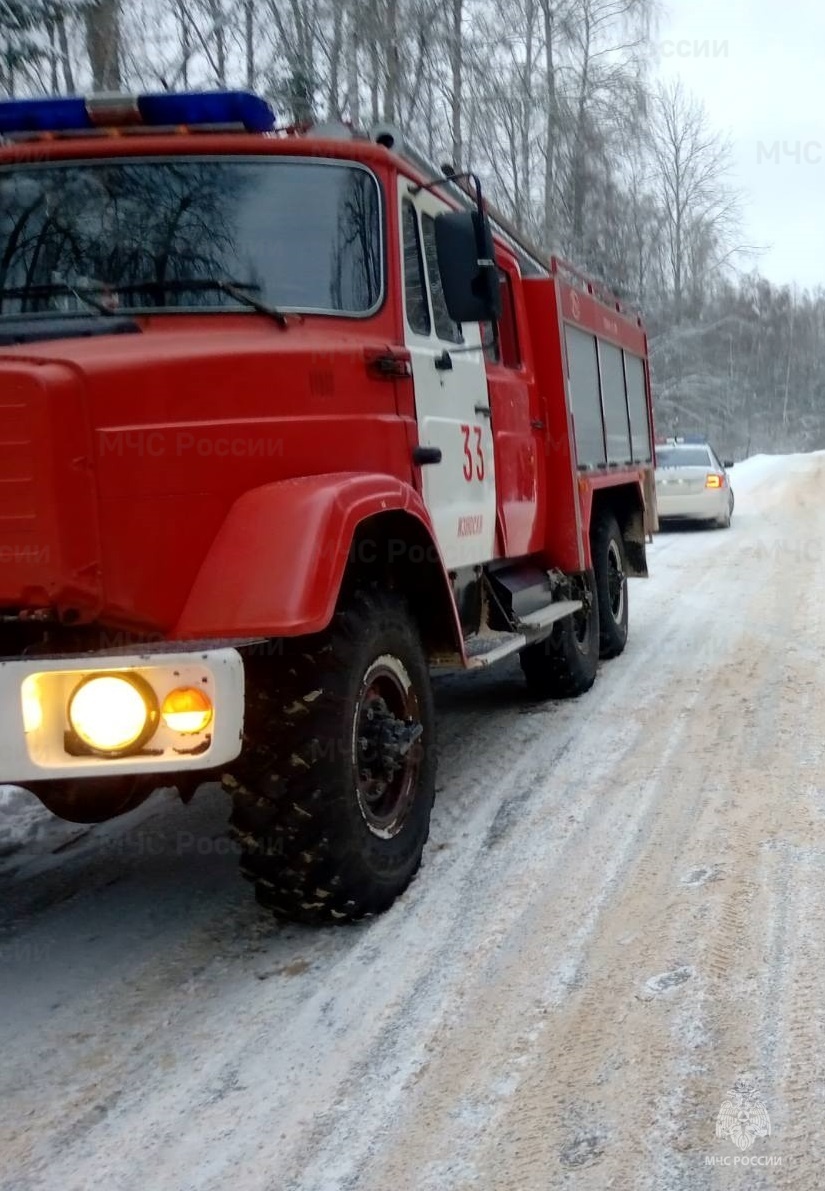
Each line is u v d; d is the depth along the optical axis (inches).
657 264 1569.9
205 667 101.1
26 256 140.9
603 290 275.7
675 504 590.6
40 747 100.3
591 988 109.7
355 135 152.7
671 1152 84.0
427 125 597.6
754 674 243.9
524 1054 98.7
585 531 231.9
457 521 165.8
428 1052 100.1
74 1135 91.1
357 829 120.1
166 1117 92.9
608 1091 92.2
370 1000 110.3
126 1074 100.0
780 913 123.5
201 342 123.9
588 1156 84.0
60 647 112.4
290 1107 93.1
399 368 142.0
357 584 132.0
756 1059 95.4
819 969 110.3
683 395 1647.4
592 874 138.3
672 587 389.7
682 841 147.3
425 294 160.1
